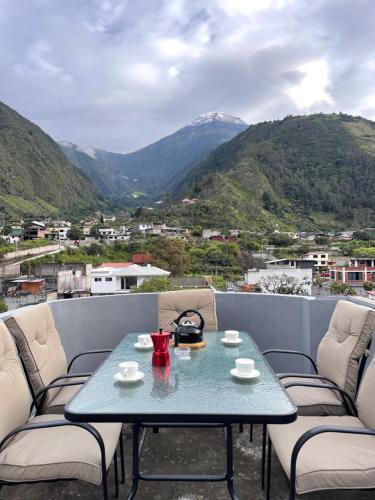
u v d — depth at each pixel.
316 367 2.02
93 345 2.81
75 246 40.41
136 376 1.48
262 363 1.69
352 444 1.37
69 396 1.84
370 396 1.42
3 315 1.94
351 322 1.76
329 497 1.59
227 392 1.33
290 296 2.76
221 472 1.78
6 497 1.63
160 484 1.71
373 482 1.18
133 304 2.93
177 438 2.12
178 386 1.40
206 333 2.29
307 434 1.21
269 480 1.55
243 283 20.47
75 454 1.29
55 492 1.67
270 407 1.18
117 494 1.61
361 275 27.31
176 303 2.46
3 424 1.34
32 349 1.71
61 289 23.28
